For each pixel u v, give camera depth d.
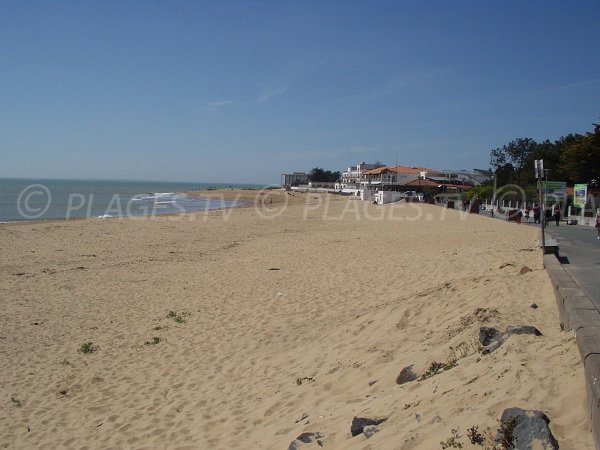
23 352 10.44
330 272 16.44
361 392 6.61
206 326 11.62
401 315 9.48
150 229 35.69
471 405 4.65
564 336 5.82
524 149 89.88
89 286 16.59
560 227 29.31
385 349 8.02
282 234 32.41
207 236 31.77
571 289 7.70
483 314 7.95
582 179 46.91
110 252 24.73
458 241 21.80
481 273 12.51
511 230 26.84
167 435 6.85
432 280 13.12
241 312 12.56
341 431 5.30
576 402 4.19
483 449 3.89
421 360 6.89
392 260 17.50
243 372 8.81
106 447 6.70
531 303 8.48
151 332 11.46
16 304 14.30
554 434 3.84
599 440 3.45
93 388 8.66
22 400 8.28
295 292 14.06
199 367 9.23
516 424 3.90
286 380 8.02
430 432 4.45
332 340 9.54
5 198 81.31
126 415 7.58
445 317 8.83
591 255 14.67
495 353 5.75
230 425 6.81
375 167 138.75
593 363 4.14
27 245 27.06
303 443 5.25
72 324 12.34
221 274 17.95
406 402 5.38
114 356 10.09
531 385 4.61
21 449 6.80
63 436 7.10
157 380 8.83
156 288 16.11
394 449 4.38
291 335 10.44
